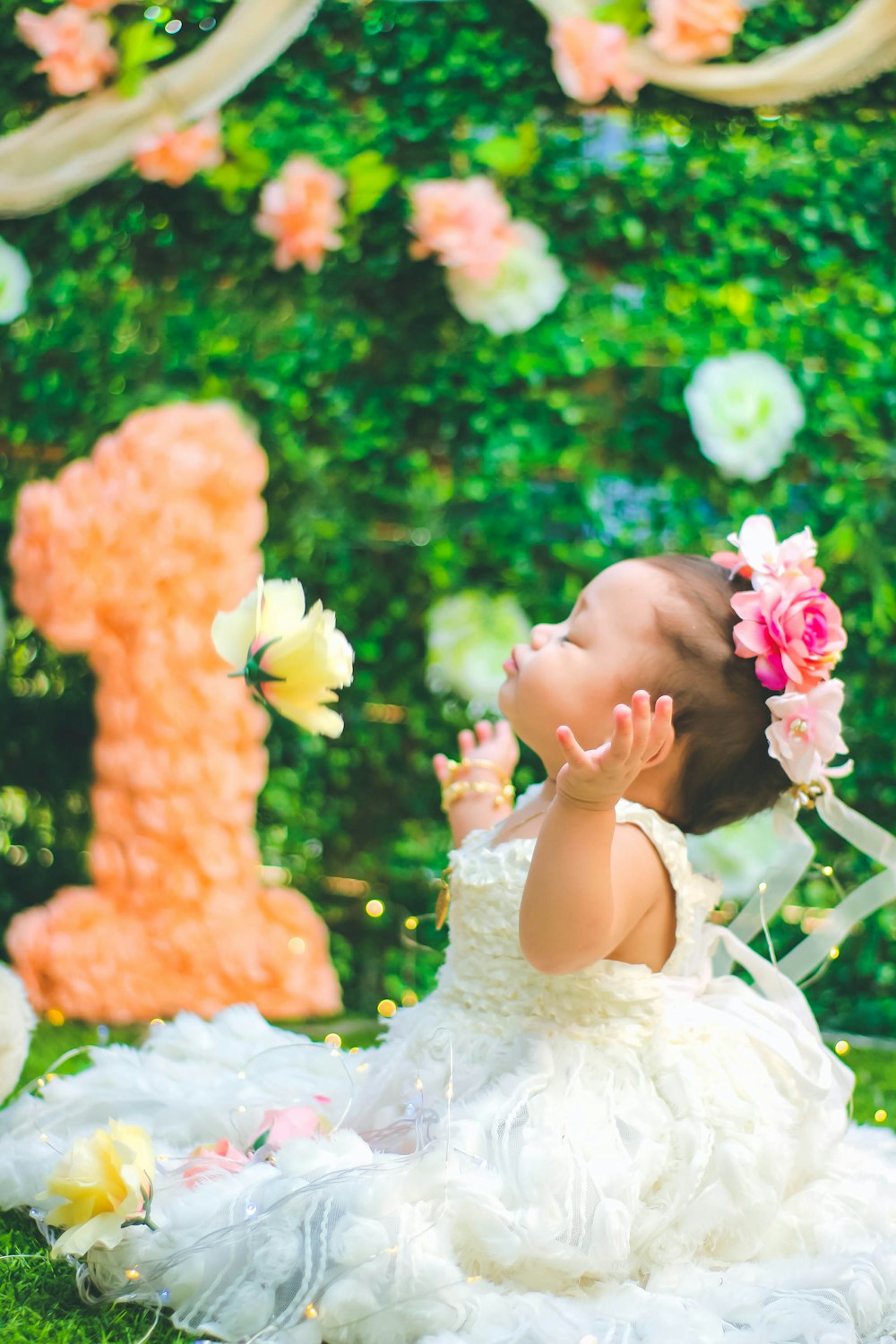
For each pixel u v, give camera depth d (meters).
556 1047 1.55
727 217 3.02
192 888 2.80
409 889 3.22
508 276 2.91
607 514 3.09
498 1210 1.36
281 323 3.08
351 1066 1.82
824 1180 1.66
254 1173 1.44
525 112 2.98
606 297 3.06
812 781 1.86
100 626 2.80
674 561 1.76
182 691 2.79
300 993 2.88
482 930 1.64
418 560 3.15
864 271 3.02
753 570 1.69
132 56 2.61
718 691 1.66
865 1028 3.05
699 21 2.55
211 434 2.80
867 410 3.02
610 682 1.67
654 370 3.07
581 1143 1.46
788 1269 1.47
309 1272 1.30
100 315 3.05
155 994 2.79
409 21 2.96
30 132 2.66
